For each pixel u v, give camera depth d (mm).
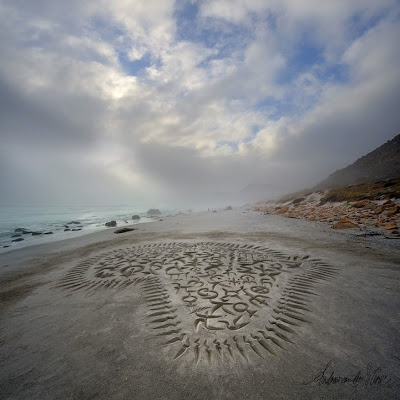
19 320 3871
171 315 3789
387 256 6281
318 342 2938
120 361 2713
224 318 3643
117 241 10625
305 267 5906
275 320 3527
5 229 17922
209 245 8750
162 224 17609
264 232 11258
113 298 4570
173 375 2453
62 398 2230
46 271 6652
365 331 3125
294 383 2285
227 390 2227
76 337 3271
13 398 2266
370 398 2074
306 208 20953
